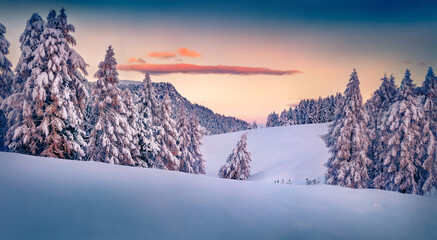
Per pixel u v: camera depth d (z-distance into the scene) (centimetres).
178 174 870
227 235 435
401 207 671
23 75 1858
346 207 645
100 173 753
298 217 552
